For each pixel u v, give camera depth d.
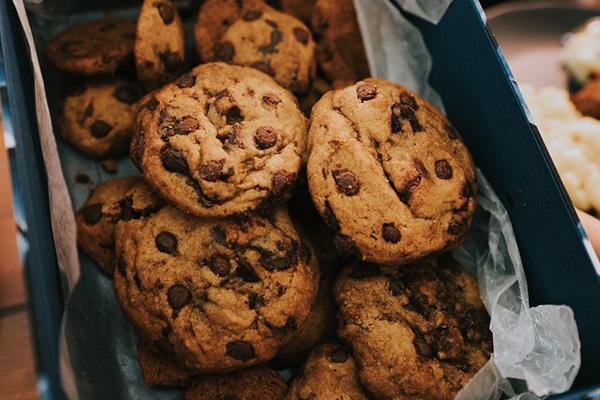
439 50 0.43
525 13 0.55
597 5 0.56
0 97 0.35
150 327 0.34
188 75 0.37
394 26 0.44
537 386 0.33
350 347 0.35
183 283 0.34
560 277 0.35
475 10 0.38
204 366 0.34
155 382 0.36
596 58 0.52
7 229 0.45
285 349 0.37
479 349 0.36
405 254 0.34
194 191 0.34
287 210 0.37
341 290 0.36
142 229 0.36
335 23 0.44
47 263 0.32
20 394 0.40
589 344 0.34
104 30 0.42
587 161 0.47
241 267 0.35
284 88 0.38
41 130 0.36
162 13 0.38
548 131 0.49
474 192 0.37
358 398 0.34
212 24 0.42
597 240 0.40
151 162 0.34
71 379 0.30
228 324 0.34
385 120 0.35
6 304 0.42
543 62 0.54
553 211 0.35
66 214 0.33
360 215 0.34
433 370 0.34
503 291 0.37
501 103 0.38
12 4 0.39
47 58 0.41
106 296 0.39
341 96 0.35
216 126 0.35
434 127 0.37
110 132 0.41
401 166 0.34
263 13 0.41
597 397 0.32
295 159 0.35
